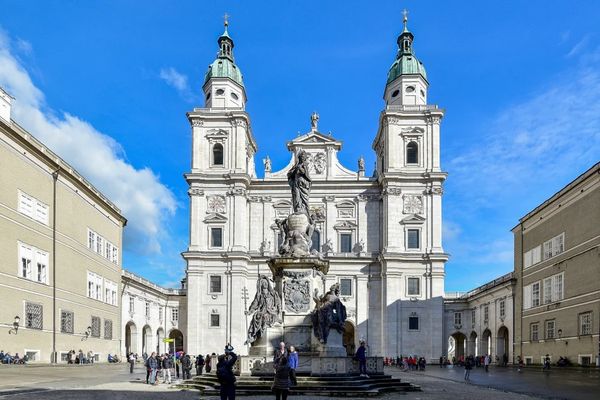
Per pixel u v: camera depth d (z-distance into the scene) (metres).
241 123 88.31
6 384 31.98
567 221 58.12
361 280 86.19
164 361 37.59
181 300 99.81
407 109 88.00
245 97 96.75
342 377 27.72
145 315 89.38
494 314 80.25
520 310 70.69
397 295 83.44
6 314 46.59
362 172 89.56
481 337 86.62
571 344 56.22
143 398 25.59
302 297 31.38
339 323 29.86
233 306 83.75
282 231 34.47
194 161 87.62
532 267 67.31
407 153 87.69
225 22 95.50
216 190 87.25
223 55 93.81
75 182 61.44
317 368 28.17
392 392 29.05
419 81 90.50
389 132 87.62
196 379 32.72
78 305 61.69
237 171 87.06
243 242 86.69
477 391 31.00
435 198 85.62
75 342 60.47
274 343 30.56
